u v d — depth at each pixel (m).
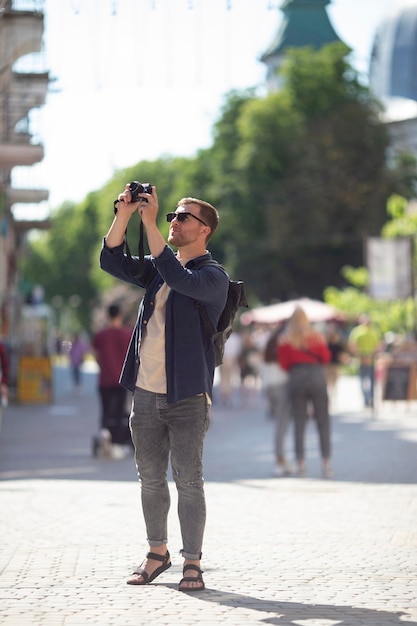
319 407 21.12
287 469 21.41
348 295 72.62
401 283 46.19
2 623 9.01
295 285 94.62
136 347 10.58
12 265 57.03
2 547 12.80
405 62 148.00
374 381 45.16
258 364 50.00
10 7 36.41
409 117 143.38
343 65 98.12
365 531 14.01
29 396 49.25
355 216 94.44
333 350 47.12
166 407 10.38
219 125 98.50
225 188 94.50
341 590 10.41
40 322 87.94
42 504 16.69
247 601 9.91
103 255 10.48
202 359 10.38
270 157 93.62
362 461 23.73
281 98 95.94
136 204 10.23
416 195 96.12
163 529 10.75
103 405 25.75
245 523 14.71
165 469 10.70
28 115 38.72
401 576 11.11
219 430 34.41
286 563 11.84
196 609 9.57
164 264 10.05
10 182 46.19
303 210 92.88
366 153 96.12
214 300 10.36
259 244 93.50
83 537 13.54
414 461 23.45
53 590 10.36
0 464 24.28
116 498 17.44
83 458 25.66
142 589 10.44
